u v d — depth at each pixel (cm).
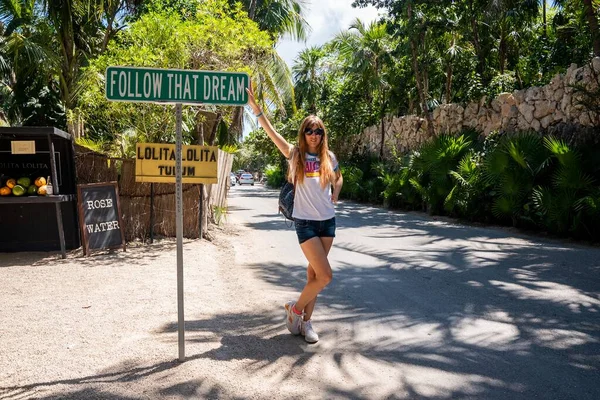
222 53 980
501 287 591
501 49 1880
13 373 325
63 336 395
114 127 1104
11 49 1427
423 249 873
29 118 1482
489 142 1455
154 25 950
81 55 1582
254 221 1397
